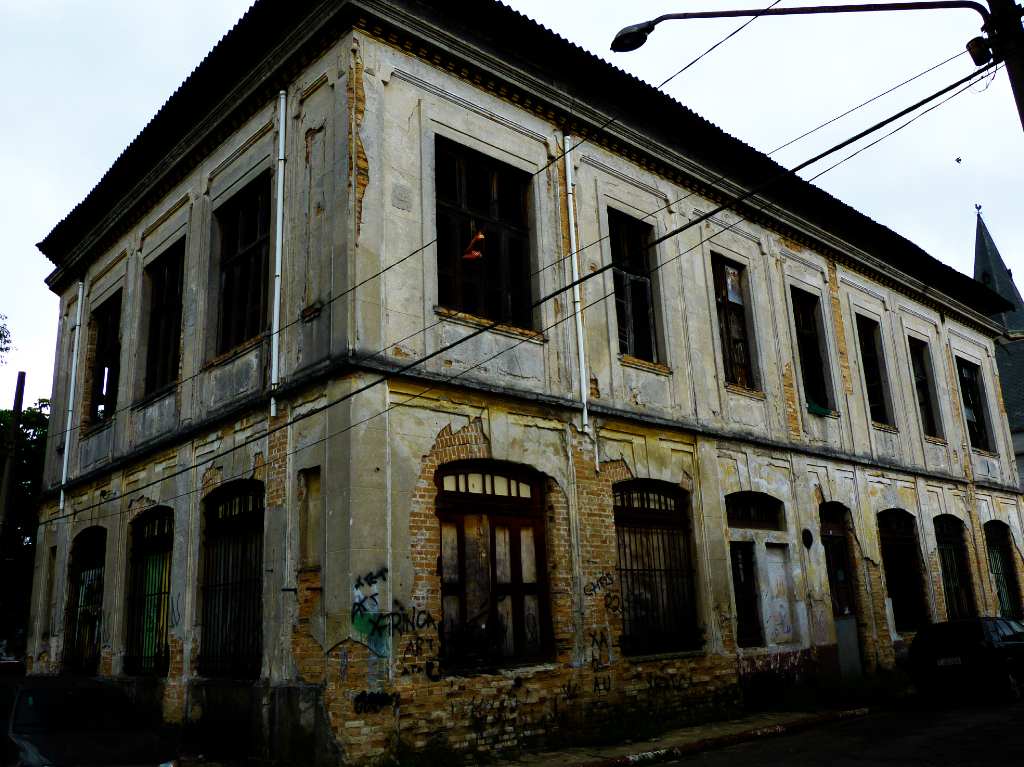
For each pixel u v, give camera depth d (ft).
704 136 53.47
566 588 40.22
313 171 39.34
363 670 31.94
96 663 51.80
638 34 26.45
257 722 35.35
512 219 44.01
